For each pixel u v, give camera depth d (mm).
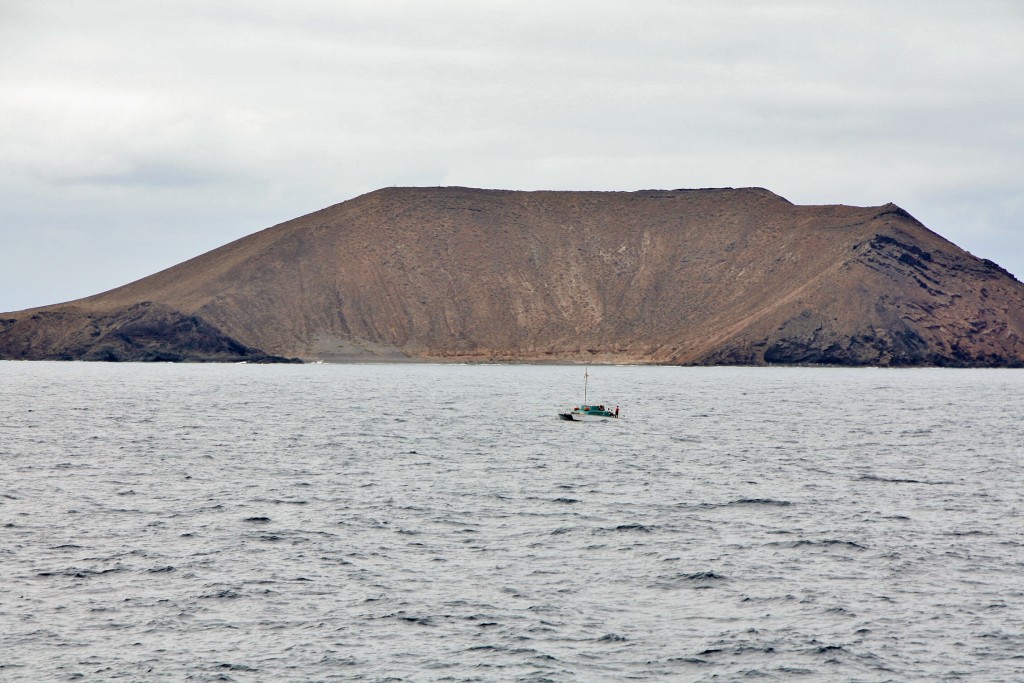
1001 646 46156
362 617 49156
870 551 62281
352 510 73625
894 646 46188
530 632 47500
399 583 54406
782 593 53500
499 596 52406
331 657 44438
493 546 62812
